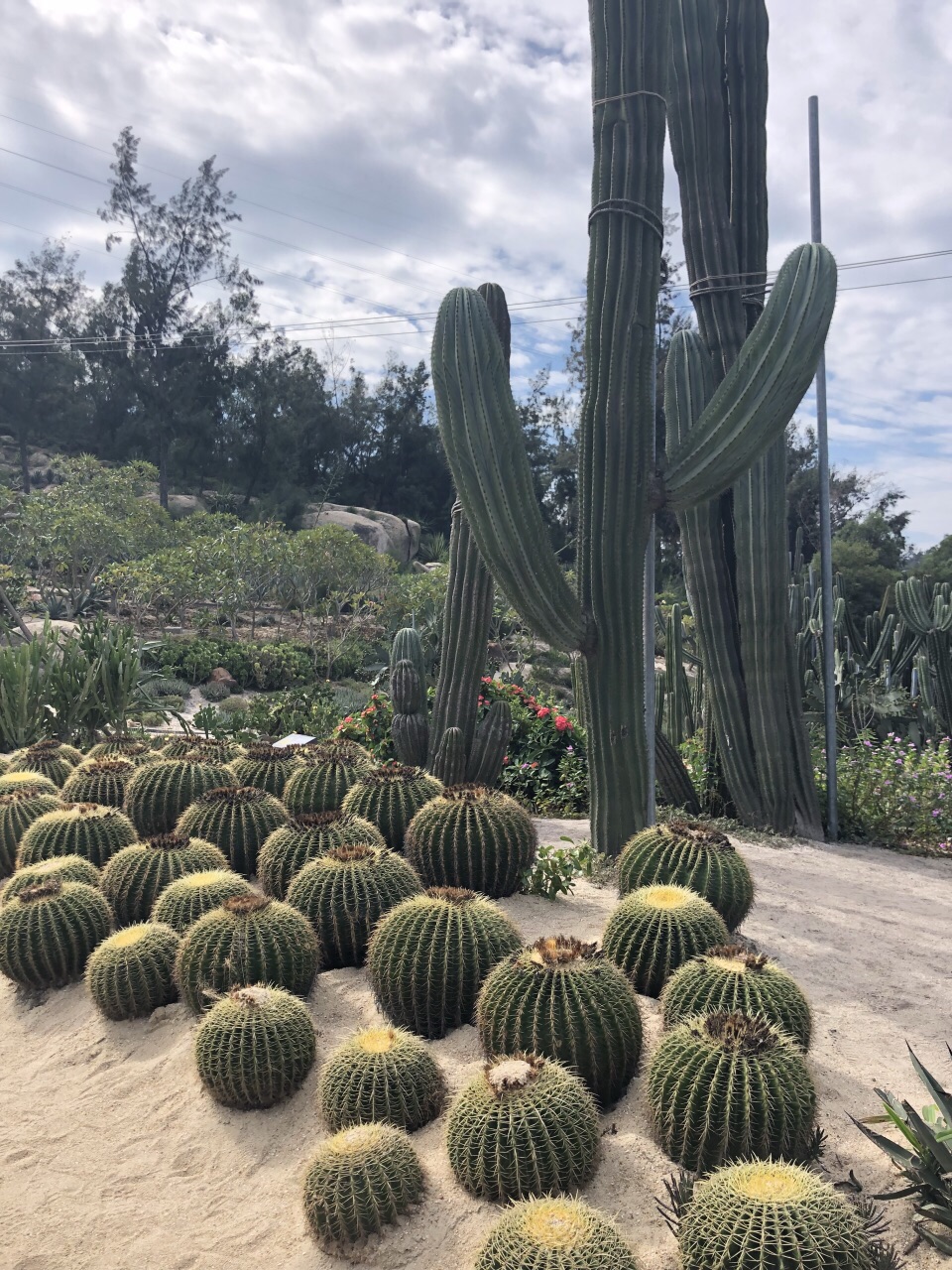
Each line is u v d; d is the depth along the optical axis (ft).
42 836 17.72
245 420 161.68
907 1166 9.10
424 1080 10.43
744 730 25.30
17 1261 9.05
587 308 19.45
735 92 25.38
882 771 26.71
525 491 17.53
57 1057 12.87
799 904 18.47
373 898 14.24
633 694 19.33
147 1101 11.60
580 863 17.53
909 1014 13.38
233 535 82.79
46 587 87.45
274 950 12.84
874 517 123.03
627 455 18.93
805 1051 10.85
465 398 17.08
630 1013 10.58
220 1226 9.41
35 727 31.30
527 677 69.92
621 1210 8.83
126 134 143.84
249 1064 10.96
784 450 24.59
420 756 23.08
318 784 19.27
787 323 17.87
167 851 16.08
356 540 84.23
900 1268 8.07
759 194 25.66
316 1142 10.56
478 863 16.17
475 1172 9.02
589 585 19.33
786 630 24.95
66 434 159.12
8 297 153.79
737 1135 8.89
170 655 63.57
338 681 69.36
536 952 10.88
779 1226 7.26
